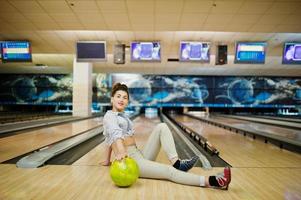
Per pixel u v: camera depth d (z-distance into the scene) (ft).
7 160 8.25
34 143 11.73
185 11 14.37
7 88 44.86
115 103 6.24
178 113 45.60
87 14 14.97
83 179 6.24
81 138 12.67
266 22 16.12
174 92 44.93
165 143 6.20
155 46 20.29
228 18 15.42
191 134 15.84
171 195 5.22
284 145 11.44
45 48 25.49
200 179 5.64
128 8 14.01
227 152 10.46
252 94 44.80
